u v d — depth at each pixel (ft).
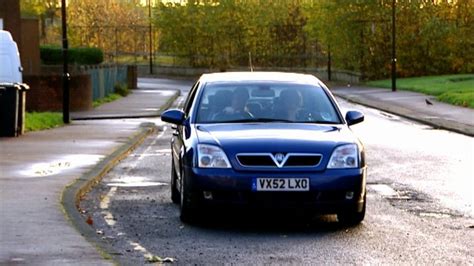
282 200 93.40
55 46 611.06
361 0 586.45
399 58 586.86
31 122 232.94
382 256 82.38
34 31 394.11
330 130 101.30
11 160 154.51
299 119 105.81
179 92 481.46
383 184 132.46
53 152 169.99
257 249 85.71
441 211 108.17
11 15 358.43
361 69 597.11
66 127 242.17
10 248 80.79
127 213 106.83
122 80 476.13
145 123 262.67
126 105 359.25
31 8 650.43
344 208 94.99
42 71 476.95
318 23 607.78
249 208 93.40
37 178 130.11
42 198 110.63
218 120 105.50
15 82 237.25
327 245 87.76
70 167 144.97
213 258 81.35
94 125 252.21
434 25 573.74
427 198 118.62
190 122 105.50
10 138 200.75
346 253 83.76
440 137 220.02
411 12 583.58
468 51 583.99
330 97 109.81
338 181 94.07
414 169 151.12
